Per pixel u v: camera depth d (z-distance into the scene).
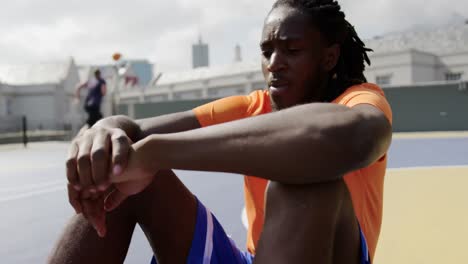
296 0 1.05
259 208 1.12
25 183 6.82
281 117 0.81
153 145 0.87
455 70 31.44
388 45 35.09
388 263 2.52
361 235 0.93
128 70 46.62
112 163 0.88
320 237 0.79
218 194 5.34
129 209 1.13
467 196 4.74
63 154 12.69
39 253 3.06
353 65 1.21
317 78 1.08
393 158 9.52
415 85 20.98
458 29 35.53
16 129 25.52
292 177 0.78
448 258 2.60
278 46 1.05
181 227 1.15
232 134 0.82
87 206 0.98
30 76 40.12
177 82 42.28
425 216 3.76
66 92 39.16
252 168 0.80
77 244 1.07
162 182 1.13
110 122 1.16
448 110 20.56
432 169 7.38
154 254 1.22
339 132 0.77
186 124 1.29
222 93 39.41
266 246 0.80
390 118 0.94
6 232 3.66
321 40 1.06
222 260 1.18
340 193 0.82
